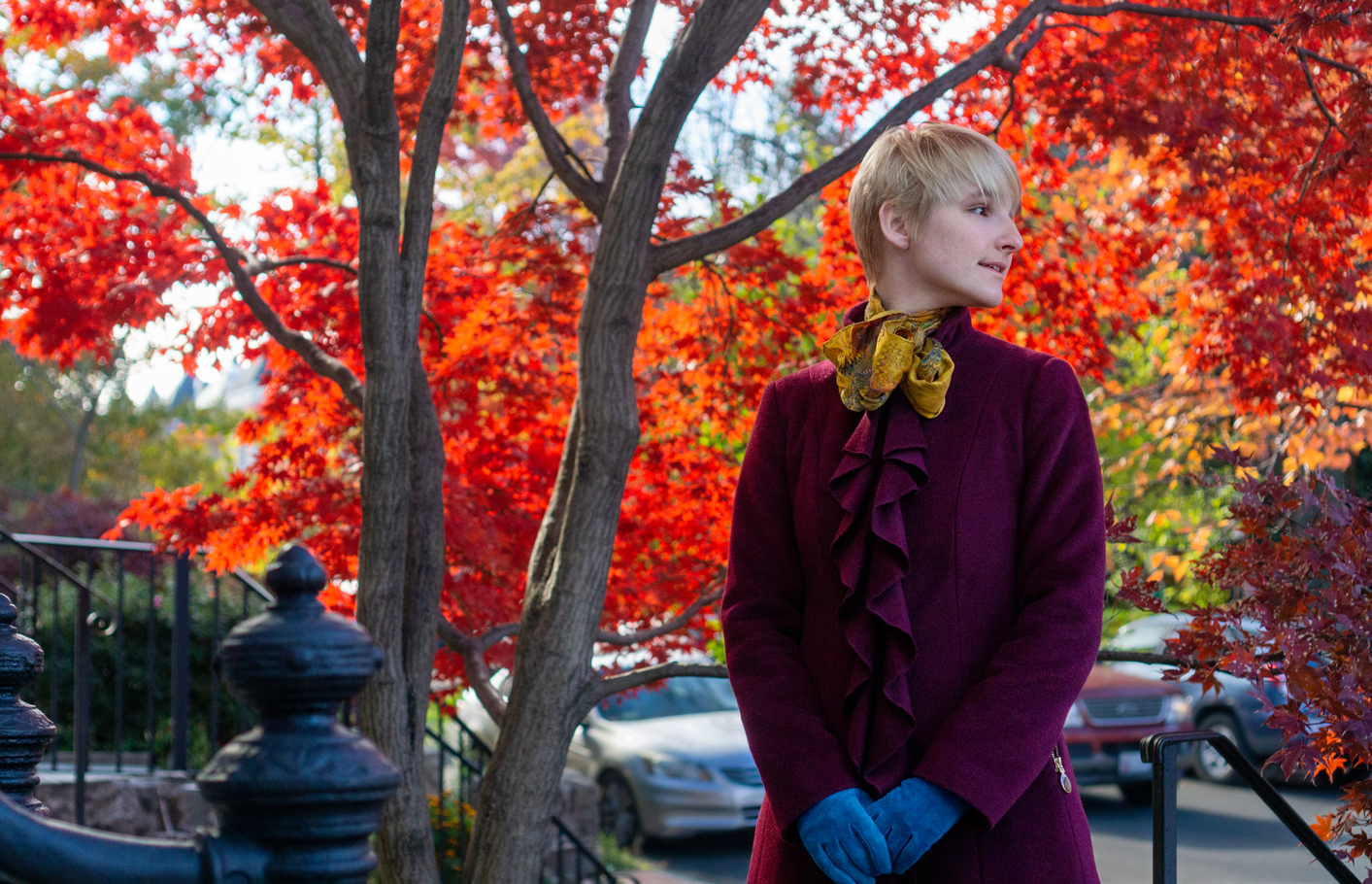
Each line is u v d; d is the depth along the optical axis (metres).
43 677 6.51
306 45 2.99
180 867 0.76
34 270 3.86
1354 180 3.27
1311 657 2.40
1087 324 4.14
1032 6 3.38
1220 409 5.66
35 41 4.04
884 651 1.47
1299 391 3.91
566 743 2.84
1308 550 2.49
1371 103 3.18
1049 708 1.38
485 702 3.15
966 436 1.52
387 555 2.82
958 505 1.49
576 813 6.66
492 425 4.14
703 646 4.40
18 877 0.73
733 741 7.73
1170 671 2.59
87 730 4.41
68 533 12.74
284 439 4.06
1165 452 7.36
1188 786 9.56
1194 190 3.74
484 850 2.80
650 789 7.53
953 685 1.45
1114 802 9.29
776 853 1.55
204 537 3.89
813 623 1.58
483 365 4.04
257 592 5.50
